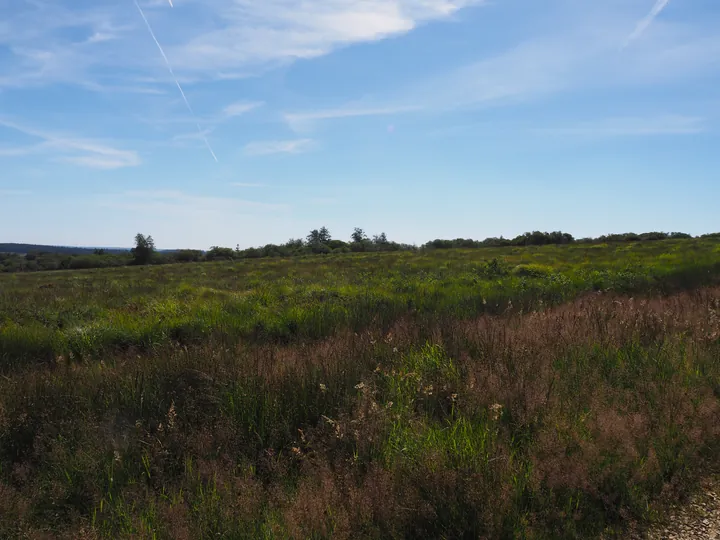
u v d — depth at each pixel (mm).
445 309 10562
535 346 6207
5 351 8500
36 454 4289
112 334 9453
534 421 4297
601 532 3164
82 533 3102
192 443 4203
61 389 5453
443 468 3414
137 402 5133
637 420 4109
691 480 3646
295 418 4684
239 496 3410
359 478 3635
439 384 5137
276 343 8906
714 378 5281
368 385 4988
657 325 6863
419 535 3064
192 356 6152
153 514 3352
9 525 3320
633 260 22641
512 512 3174
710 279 14617
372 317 9914
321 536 2984
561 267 21312
